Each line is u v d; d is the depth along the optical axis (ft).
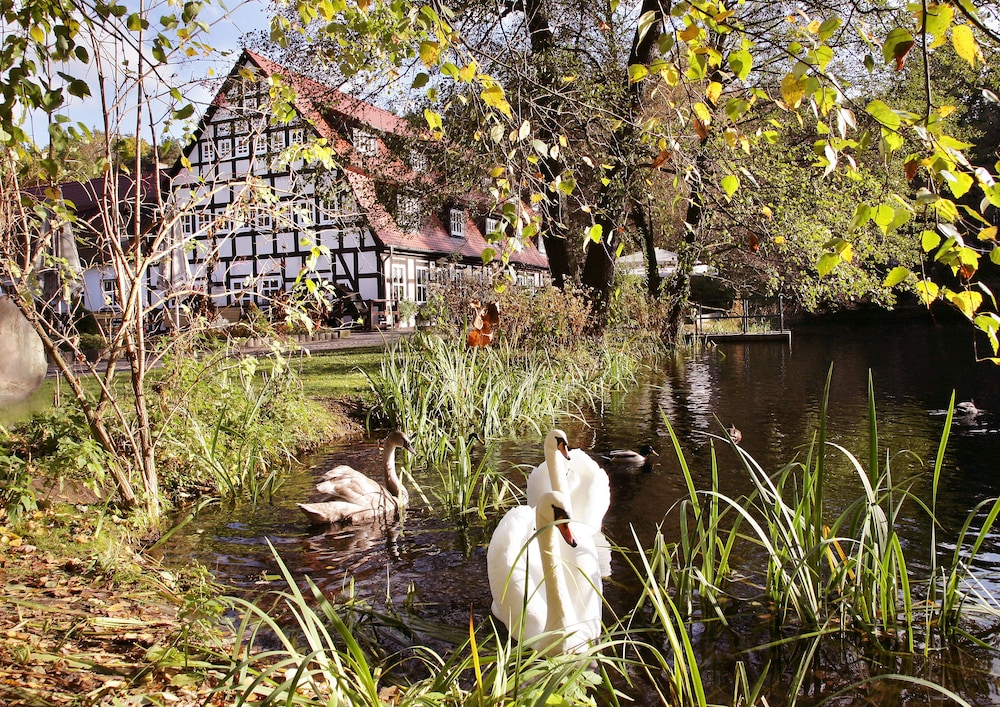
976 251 10.29
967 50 9.23
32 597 16.52
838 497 26.16
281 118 24.89
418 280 128.16
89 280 100.53
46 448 23.17
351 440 38.83
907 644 15.83
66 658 13.33
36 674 12.45
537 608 16.61
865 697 13.92
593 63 53.21
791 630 16.60
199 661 13.92
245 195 25.07
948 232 9.43
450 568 21.20
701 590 17.75
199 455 29.19
